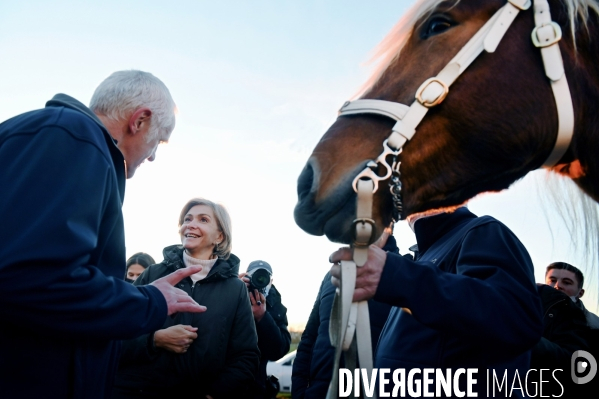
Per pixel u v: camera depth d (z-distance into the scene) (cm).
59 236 113
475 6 135
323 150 128
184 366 231
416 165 127
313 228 123
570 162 144
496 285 130
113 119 159
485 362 135
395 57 140
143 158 168
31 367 121
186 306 140
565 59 133
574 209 157
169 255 264
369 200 117
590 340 222
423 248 172
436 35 135
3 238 112
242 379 243
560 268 294
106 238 135
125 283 132
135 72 167
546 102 130
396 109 127
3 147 125
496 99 129
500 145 129
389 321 172
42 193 117
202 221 268
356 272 122
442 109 128
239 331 251
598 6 140
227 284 255
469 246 144
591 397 201
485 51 131
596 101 135
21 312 112
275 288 325
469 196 137
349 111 132
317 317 273
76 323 118
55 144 123
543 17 132
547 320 232
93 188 123
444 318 121
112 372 151
